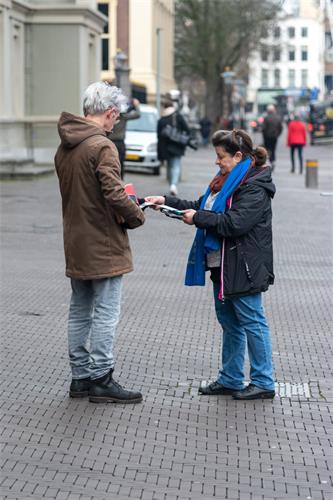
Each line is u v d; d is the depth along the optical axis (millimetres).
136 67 73750
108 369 8586
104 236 8305
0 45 33844
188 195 28391
